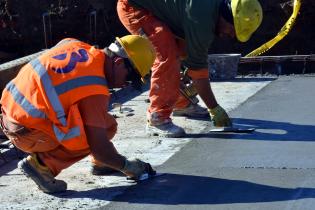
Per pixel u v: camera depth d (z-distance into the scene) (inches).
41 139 215.8
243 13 261.7
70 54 212.8
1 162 267.4
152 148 274.2
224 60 409.4
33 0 495.5
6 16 501.4
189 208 205.3
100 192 224.2
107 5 486.3
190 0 265.0
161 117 290.0
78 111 209.6
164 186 226.2
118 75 217.9
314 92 358.9
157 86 286.4
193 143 278.4
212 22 265.3
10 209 211.8
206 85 290.0
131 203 212.5
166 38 281.0
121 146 279.0
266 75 426.3
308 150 257.3
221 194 215.5
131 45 218.5
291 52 471.8
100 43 493.4
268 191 215.5
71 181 237.3
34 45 507.2
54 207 212.1
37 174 222.2
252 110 327.3
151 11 282.8
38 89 211.2
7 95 219.8
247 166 242.1
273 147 264.2
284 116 312.0
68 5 487.8
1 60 505.0
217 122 294.2
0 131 283.9
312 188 215.6
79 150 219.3
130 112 341.1
